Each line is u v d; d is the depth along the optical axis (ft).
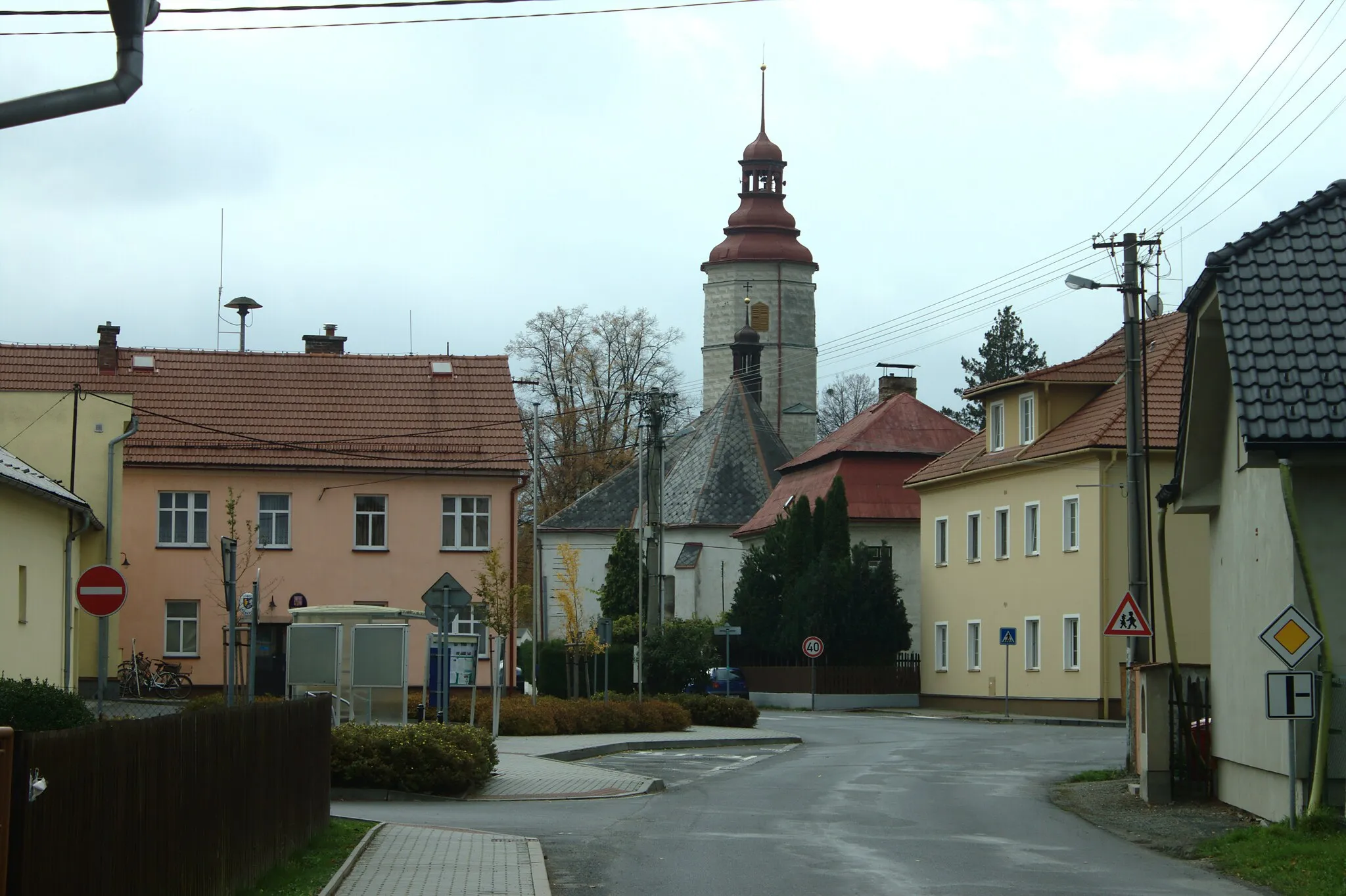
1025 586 169.27
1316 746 55.36
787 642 197.57
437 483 153.69
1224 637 68.39
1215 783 70.54
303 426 155.43
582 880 46.19
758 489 260.01
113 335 159.94
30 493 90.07
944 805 70.90
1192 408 67.46
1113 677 154.30
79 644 134.62
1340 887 43.27
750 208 375.25
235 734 38.96
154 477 149.48
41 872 24.61
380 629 89.92
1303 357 55.16
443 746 72.59
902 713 182.19
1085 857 52.85
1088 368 169.78
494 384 163.43
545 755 97.09
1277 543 59.16
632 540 234.79
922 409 226.79
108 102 28.89
